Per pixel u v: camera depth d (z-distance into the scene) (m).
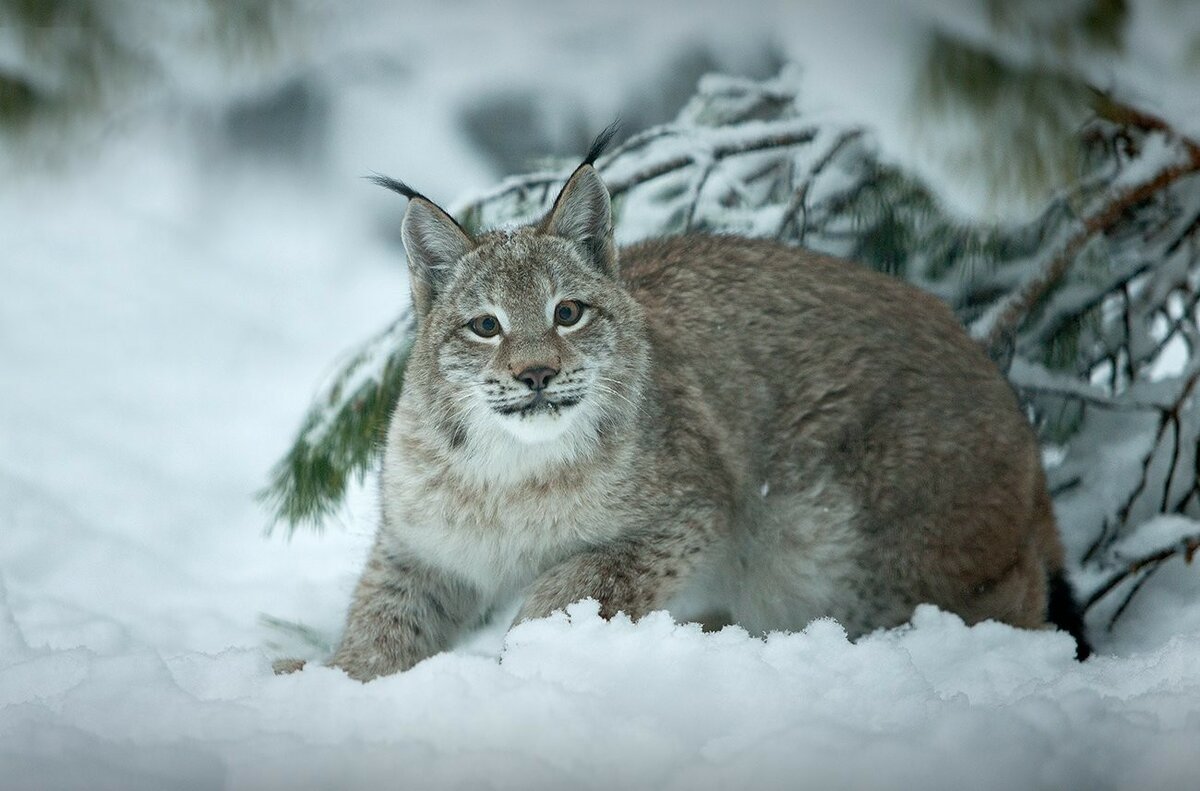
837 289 10.40
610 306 9.28
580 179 9.38
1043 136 10.08
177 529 14.35
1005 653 8.47
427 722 6.64
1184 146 11.55
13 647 8.14
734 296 10.27
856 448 9.89
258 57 11.53
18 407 17.95
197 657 7.67
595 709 6.75
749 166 12.81
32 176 11.90
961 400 10.05
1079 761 6.13
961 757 6.09
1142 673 7.46
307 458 12.03
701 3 14.41
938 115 10.02
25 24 11.02
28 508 12.80
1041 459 10.55
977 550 9.82
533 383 8.77
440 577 9.59
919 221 12.48
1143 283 13.20
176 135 24.50
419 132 24.22
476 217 12.26
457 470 9.14
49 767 5.98
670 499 9.32
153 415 18.67
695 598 10.00
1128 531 11.77
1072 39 9.76
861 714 6.87
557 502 9.09
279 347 22.48
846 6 10.03
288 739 6.39
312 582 12.43
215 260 25.53
